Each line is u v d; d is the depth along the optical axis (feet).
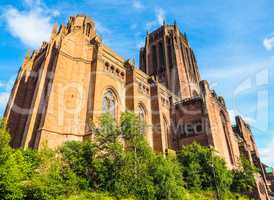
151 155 112.16
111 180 97.45
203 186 141.59
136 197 96.22
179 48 316.19
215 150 166.71
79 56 154.20
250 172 181.37
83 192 89.56
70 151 101.60
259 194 179.32
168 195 101.91
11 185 71.46
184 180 137.18
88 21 202.90
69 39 155.94
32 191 76.13
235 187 171.63
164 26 342.03
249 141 304.91
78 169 97.14
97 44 160.76
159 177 105.19
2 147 79.00
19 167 81.10
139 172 102.78
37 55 183.62
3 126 85.61
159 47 331.98
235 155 224.53
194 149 157.89
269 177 303.27
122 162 101.81
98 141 107.86
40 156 95.04
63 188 83.41
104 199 87.97
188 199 115.03
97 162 100.89
